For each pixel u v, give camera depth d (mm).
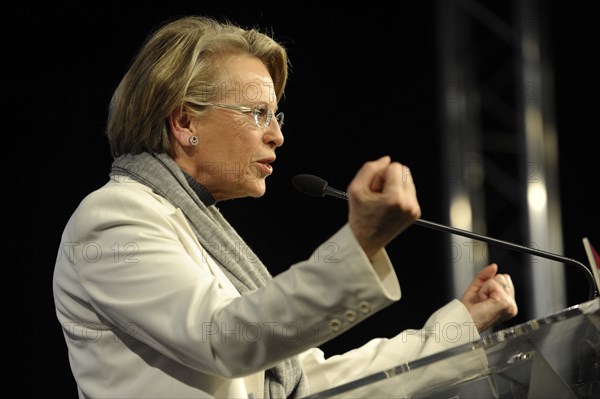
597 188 18844
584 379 5176
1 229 13742
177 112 6656
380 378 4766
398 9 18094
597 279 5957
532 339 4871
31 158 13828
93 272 5688
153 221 5848
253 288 6488
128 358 5805
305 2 17312
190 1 14766
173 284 5410
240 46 6961
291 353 5016
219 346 5078
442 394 4918
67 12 13914
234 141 6684
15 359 13828
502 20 18438
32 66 13789
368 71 17906
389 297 4793
